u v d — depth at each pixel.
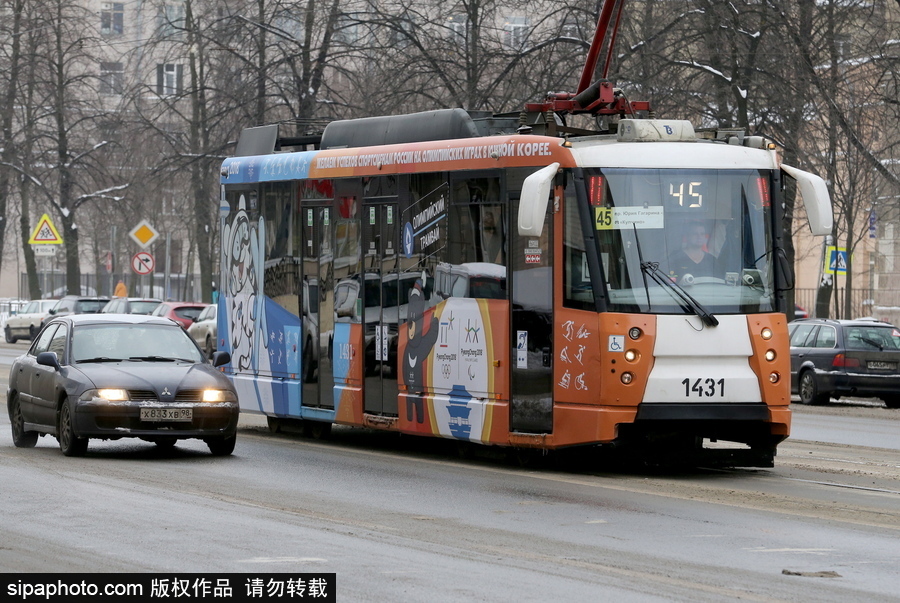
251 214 36.34
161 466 27.73
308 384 33.66
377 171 31.30
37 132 100.62
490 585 15.16
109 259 100.31
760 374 26.05
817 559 17.09
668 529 19.47
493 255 27.80
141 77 91.00
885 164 62.12
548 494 23.50
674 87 57.91
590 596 14.59
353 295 32.00
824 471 28.06
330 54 71.94
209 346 74.38
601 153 26.31
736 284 26.27
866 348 52.25
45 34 99.75
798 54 56.97
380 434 36.00
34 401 31.12
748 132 58.16
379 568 16.16
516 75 62.03
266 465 28.16
